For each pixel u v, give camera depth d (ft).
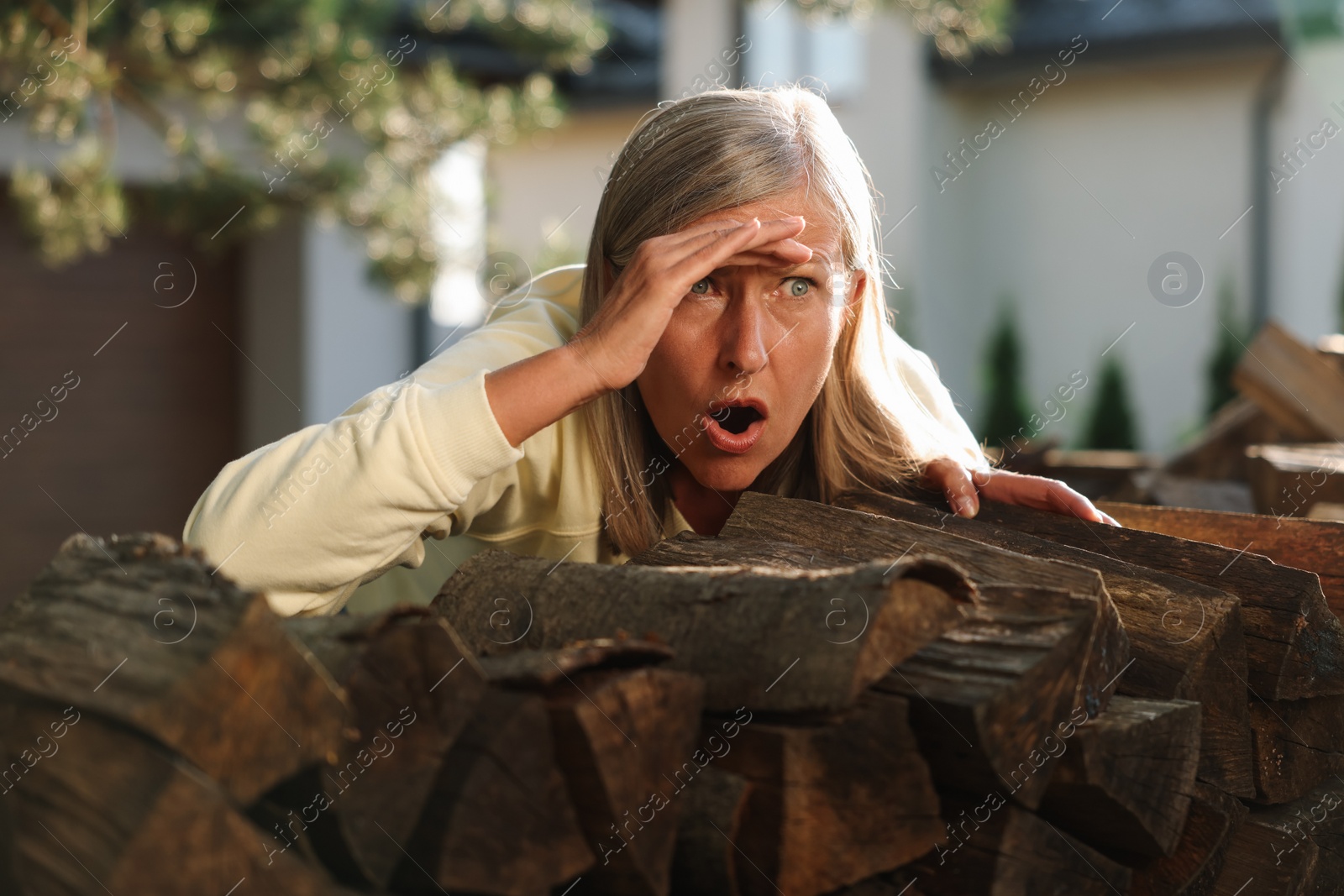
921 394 5.68
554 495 4.74
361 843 2.62
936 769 3.18
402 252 14.84
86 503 22.45
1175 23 28.48
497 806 2.70
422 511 3.94
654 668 2.97
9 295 21.20
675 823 2.91
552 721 2.75
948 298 31.12
